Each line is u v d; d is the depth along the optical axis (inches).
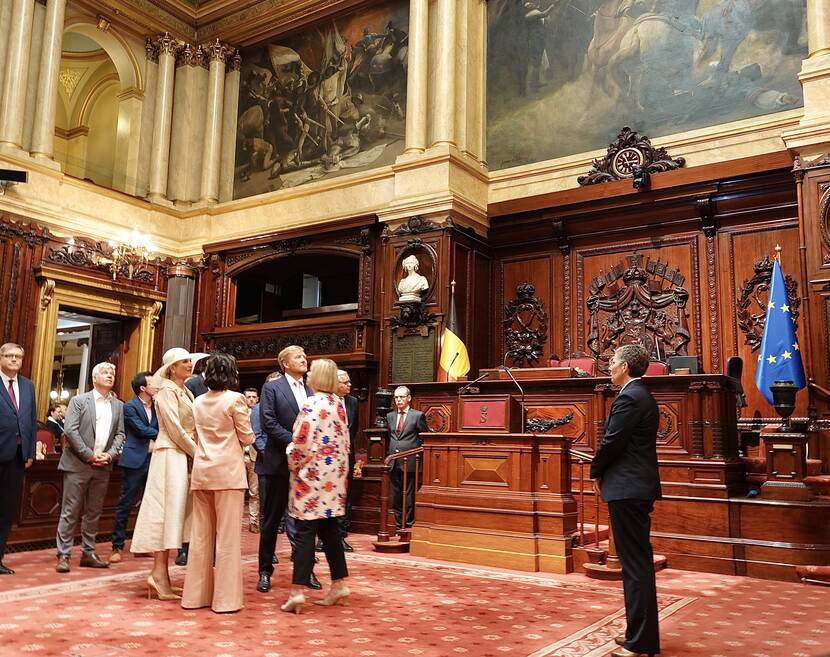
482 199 475.5
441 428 374.9
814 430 310.0
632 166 424.8
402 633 159.9
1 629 158.4
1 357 236.1
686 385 274.5
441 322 430.9
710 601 201.3
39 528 281.4
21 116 476.4
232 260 546.3
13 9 485.4
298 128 559.5
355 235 485.1
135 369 531.5
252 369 502.6
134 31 578.6
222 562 176.9
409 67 486.0
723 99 417.4
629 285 426.6
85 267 497.0
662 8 444.5
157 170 567.5
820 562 234.7
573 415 316.8
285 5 561.0
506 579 226.5
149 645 147.4
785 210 386.6
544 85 478.9
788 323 323.6
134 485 254.1
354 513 356.5
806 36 399.5
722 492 255.9
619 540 147.9
